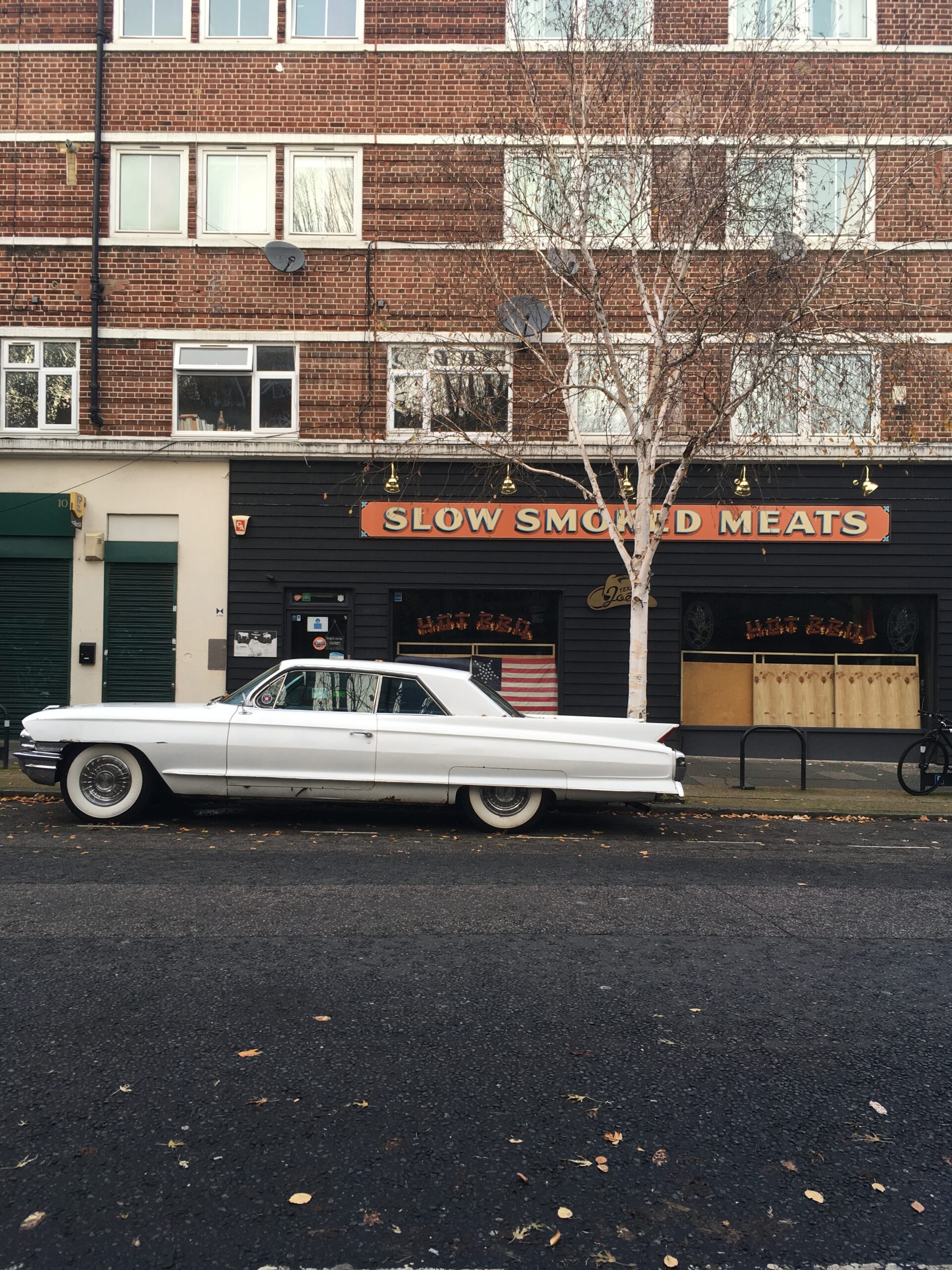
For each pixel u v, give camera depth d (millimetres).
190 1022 4137
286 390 15422
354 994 4512
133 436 15281
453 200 15148
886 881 7273
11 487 15242
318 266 15320
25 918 5598
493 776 8977
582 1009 4414
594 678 15086
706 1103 3541
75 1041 3910
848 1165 3139
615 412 15094
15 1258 2541
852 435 14281
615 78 13008
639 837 9125
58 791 10836
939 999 4656
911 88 14898
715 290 11414
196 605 15219
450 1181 2967
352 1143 3172
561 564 15141
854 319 13812
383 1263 2574
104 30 15297
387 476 15188
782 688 15312
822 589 15016
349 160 15430
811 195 14750
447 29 15297
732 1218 2820
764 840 9141
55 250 15320
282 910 5902
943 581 14938
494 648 15422
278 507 15211
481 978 4785
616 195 13781
